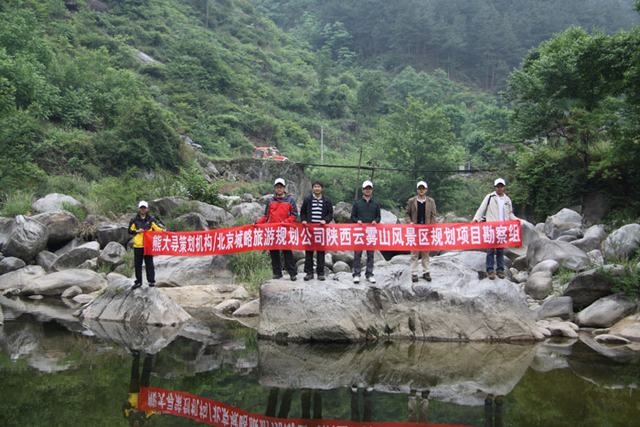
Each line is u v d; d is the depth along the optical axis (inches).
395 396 260.5
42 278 564.7
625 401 250.8
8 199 776.3
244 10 3639.3
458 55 4050.2
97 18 2282.2
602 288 430.0
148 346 358.9
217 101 2146.9
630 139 669.9
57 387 266.7
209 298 529.7
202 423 221.8
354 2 4318.4
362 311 392.5
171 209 763.4
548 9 4343.0
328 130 2497.5
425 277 406.3
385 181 1534.2
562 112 888.3
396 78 3412.9
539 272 503.5
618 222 718.5
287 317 387.5
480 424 221.9
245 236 419.2
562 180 830.5
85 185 943.7
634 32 608.1
